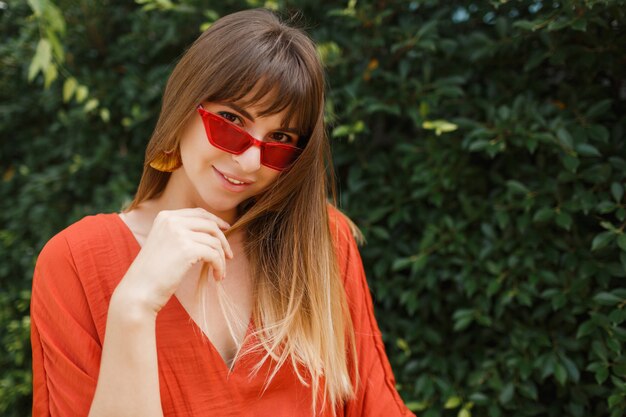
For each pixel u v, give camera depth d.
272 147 0.95
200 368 0.99
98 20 1.93
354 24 1.54
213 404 0.99
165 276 0.90
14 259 2.08
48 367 1.00
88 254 1.00
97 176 2.02
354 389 1.13
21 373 1.98
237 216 1.15
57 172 2.00
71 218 1.95
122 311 0.89
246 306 1.09
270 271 1.09
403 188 1.58
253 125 0.93
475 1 1.48
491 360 1.44
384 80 1.58
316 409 1.06
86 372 0.96
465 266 1.45
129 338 0.88
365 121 1.61
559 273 1.35
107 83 1.93
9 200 2.19
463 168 1.48
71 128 2.01
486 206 1.47
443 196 1.52
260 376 1.02
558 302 1.31
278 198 1.03
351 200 1.63
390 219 1.55
